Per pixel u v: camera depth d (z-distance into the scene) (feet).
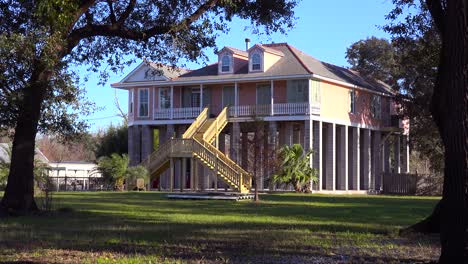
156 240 40.78
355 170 153.17
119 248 36.60
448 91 26.99
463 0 26.68
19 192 60.90
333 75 147.33
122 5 61.46
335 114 145.79
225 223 53.62
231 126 145.59
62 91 58.75
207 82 148.05
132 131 159.02
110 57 64.85
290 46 150.82
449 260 26.66
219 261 31.91
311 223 54.34
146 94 157.99
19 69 51.80
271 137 117.60
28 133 60.54
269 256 33.88
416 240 41.73
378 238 42.98
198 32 59.93
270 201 93.04
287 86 141.49
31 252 34.78
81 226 50.39
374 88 161.17
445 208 27.17
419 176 148.05
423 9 59.26
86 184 156.46
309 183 133.28
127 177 136.98
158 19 60.95
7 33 50.85
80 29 59.00
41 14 46.42
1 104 53.01
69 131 63.57
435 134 147.02
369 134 159.53
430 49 60.13
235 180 112.47
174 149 127.24
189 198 98.07
